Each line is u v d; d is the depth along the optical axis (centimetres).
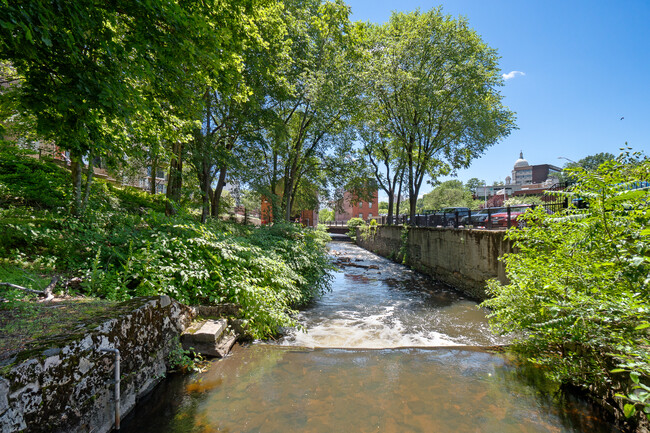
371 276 1361
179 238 514
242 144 1411
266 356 409
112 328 260
